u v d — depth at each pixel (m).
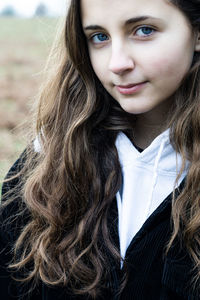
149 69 0.91
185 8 0.88
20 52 9.33
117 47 0.91
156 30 0.89
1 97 5.55
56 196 1.15
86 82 1.10
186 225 1.03
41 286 1.21
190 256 1.04
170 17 0.88
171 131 1.04
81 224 1.11
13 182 1.26
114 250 1.07
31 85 6.34
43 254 1.13
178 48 0.90
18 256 1.22
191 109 1.02
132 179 1.08
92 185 1.12
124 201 1.08
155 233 1.04
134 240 1.04
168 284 1.02
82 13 0.95
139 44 0.90
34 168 1.23
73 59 1.06
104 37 0.94
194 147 1.04
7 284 1.26
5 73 7.20
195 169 1.04
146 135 1.12
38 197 1.18
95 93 1.11
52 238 1.14
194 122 1.02
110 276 1.08
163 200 1.05
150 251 1.04
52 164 1.18
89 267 1.11
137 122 1.12
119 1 0.87
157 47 0.89
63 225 1.14
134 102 0.95
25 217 1.22
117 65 0.91
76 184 1.13
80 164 1.13
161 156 1.06
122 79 0.93
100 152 1.13
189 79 0.99
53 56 1.23
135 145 1.13
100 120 1.12
